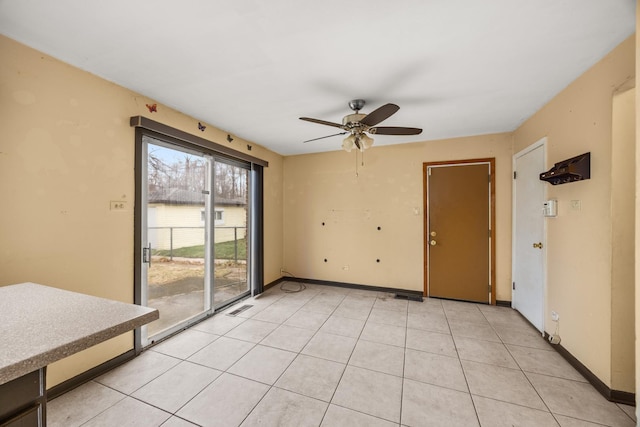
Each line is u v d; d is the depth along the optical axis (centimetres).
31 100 167
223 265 351
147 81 213
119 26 149
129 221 226
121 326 86
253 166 399
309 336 263
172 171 274
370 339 257
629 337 168
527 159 298
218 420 158
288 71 199
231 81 213
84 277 195
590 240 192
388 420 158
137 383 191
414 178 391
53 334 77
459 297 369
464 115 287
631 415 160
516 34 157
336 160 439
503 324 290
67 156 186
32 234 168
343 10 138
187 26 149
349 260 432
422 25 150
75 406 168
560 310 230
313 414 162
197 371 206
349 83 217
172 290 277
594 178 188
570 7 136
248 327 284
